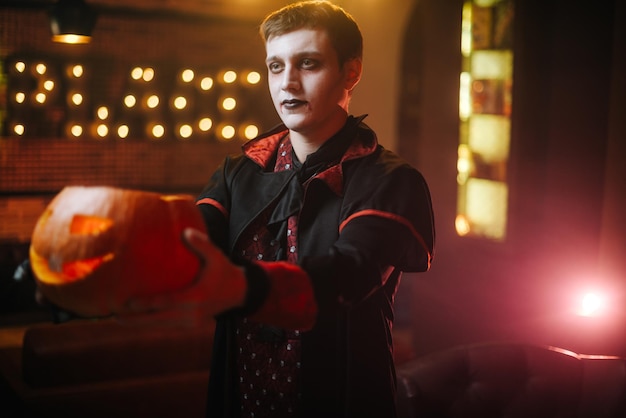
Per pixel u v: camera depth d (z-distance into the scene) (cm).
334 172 140
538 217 379
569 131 363
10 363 315
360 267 119
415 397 220
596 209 351
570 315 325
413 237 133
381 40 581
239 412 150
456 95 427
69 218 111
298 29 138
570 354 229
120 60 586
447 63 430
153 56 595
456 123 427
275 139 156
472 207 422
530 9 373
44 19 559
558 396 223
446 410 223
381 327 144
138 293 108
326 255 119
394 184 135
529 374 227
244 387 148
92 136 583
